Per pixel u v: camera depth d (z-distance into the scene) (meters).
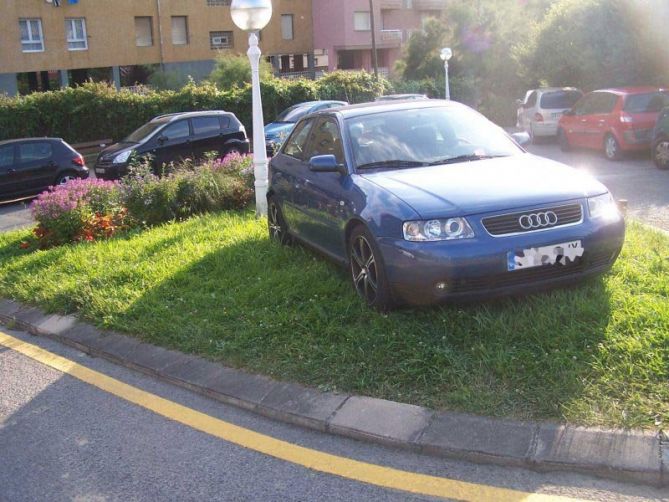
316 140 6.80
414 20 55.44
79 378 5.12
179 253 7.59
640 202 10.14
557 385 3.91
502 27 36.28
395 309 5.16
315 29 51.78
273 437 3.98
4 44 37.38
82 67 40.47
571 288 5.14
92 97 26.62
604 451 3.37
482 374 4.16
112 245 8.52
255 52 9.35
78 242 9.20
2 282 7.66
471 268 4.60
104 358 5.45
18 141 16.45
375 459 3.65
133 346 5.43
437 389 4.09
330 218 5.96
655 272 5.52
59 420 4.44
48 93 25.88
